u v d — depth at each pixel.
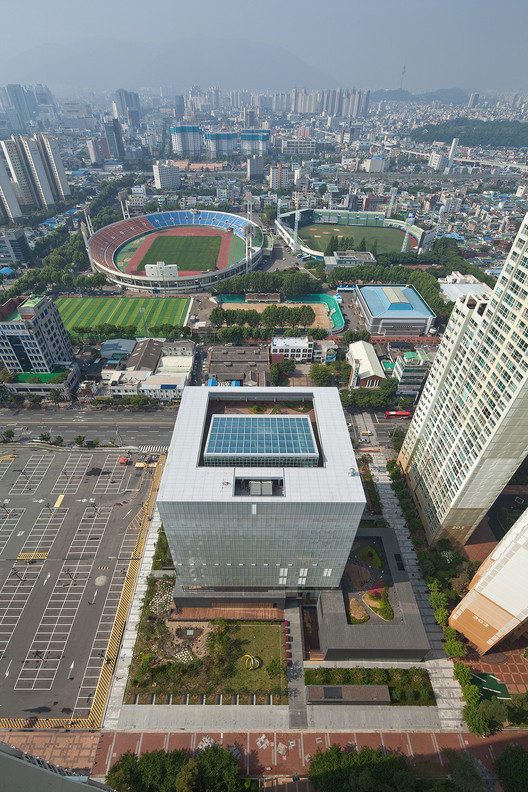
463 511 129.75
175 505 97.75
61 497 158.12
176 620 122.31
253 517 100.69
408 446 163.50
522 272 98.75
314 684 110.38
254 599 122.94
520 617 102.25
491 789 95.81
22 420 195.00
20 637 118.19
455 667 112.06
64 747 99.69
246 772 96.88
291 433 113.94
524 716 105.31
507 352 103.00
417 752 100.94
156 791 89.19
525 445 109.56
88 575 133.38
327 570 115.81
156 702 107.06
